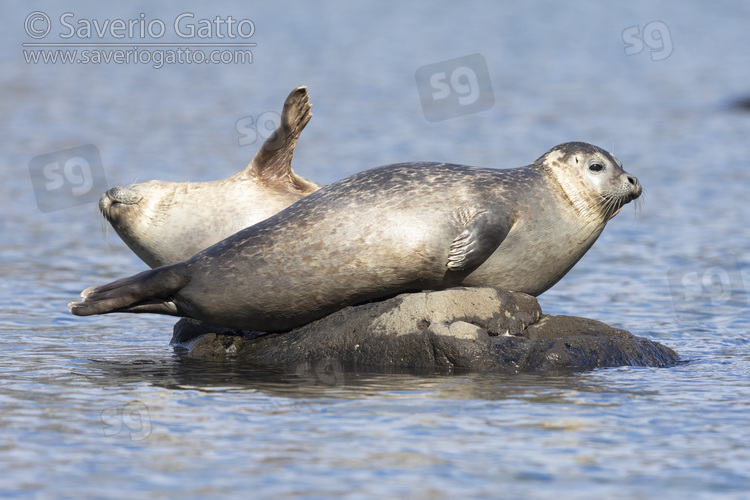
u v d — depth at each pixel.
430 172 37.84
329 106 143.62
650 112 140.38
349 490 21.27
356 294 37.38
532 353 35.22
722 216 75.44
